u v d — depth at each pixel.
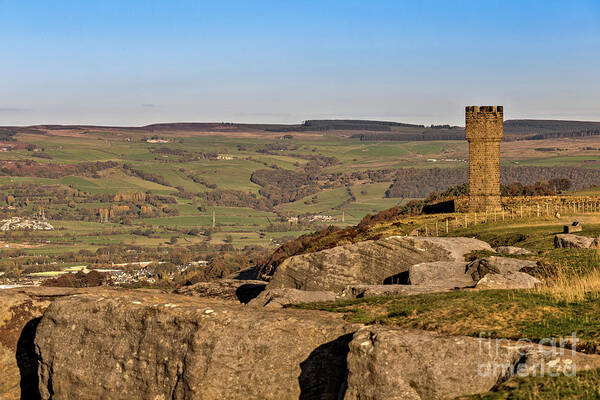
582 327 19.31
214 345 21.64
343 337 21.11
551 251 36.09
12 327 27.38
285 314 23.17
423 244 40.22
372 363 18.52
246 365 21.41
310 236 139.00
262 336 21.52
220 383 21.34
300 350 21.30
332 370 20.89
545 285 26.52
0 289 29.05
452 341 18.30
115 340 24.19
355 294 29.98
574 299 22.39
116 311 24.47
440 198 143.38
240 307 24.91
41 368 25.81
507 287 27.38
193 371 21.61
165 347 22.80
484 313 21.55
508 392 16.69
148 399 22.84
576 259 31.86
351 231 91.56
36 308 28.00
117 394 23.61
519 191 134.50
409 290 29.05
